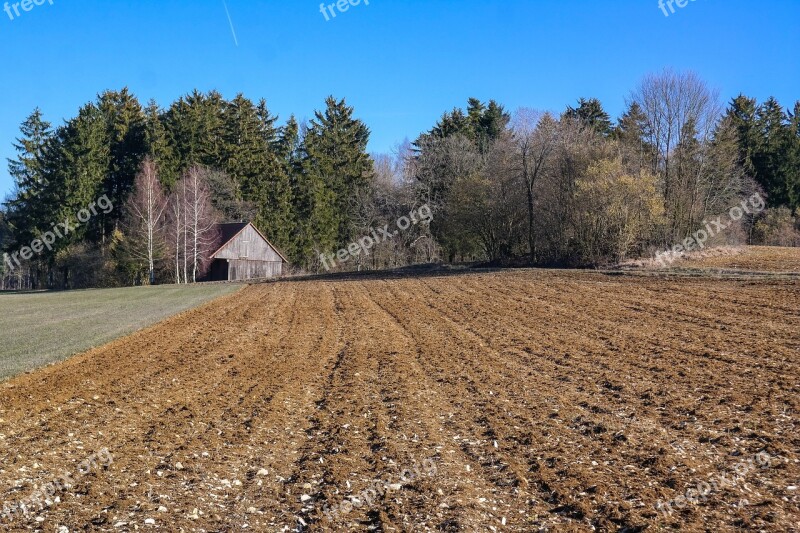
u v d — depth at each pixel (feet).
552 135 152.56
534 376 42.09
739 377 38.40
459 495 22.21
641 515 20.08
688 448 26.61
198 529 19.44
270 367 47.09
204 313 84.43
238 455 26.73
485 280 119.65
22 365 45.21
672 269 107.86
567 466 24.81
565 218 145.18
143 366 46.83
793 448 26.00
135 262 176.65
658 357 45.98
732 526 19.22
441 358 49.85
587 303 79.66
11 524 19.39
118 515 20.27
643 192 124.98
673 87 132.87
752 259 117.39
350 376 43.57
